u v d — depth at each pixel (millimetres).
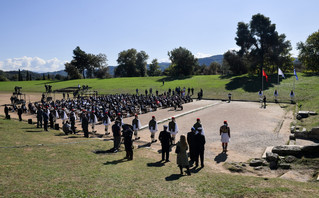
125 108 27734
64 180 7617
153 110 31172
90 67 128125
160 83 70125
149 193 6914
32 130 17797
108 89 66688
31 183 7117
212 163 11492
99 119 24203
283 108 31219
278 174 9812
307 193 6547
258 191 6801
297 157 11055
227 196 6691
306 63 65562
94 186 7238
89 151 12109
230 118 24547
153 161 11148
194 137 10656
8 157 9883
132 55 120500
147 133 18719
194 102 40406
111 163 10148
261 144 14977
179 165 9094
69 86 78312
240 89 50562
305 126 18828
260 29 64188
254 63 67625
